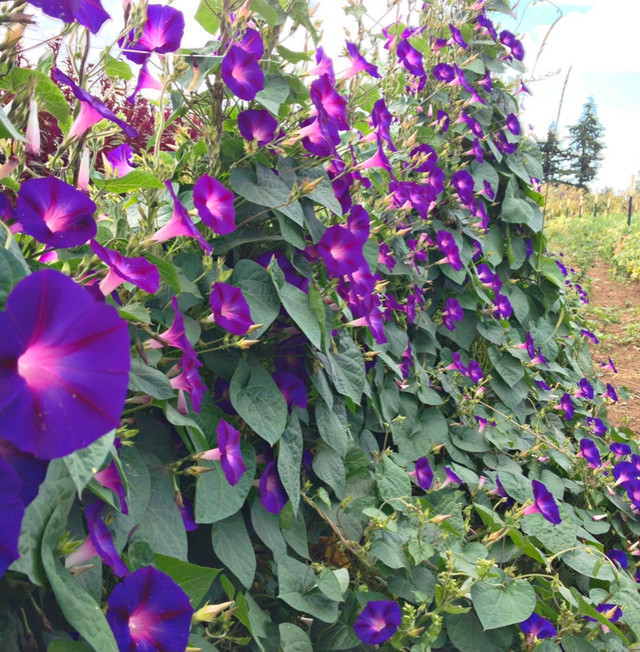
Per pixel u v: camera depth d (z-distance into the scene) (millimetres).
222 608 1579
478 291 4254
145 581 1312
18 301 782
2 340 750
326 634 2357
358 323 2617
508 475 3471
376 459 2979
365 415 3242
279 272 2262
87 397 808
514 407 4316
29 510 1112
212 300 1978
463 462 3691
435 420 3662
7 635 1231
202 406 2072
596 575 3080
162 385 1693
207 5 2258
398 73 3773
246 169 2332
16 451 882
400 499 2709
